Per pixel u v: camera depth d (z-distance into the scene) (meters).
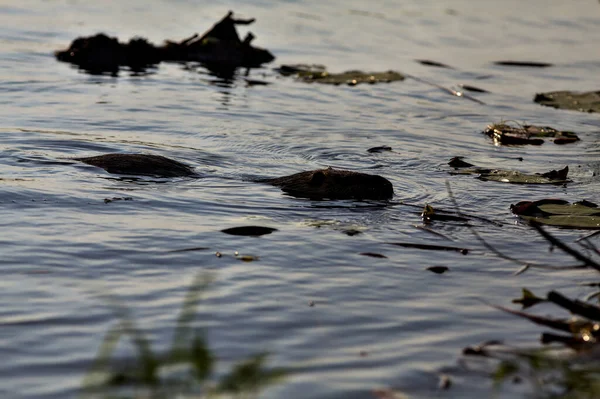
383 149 31.52
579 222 22.70
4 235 20.16
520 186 26.91
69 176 25.48
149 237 20.53
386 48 52.16
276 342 15.16
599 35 58.34
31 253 19.09
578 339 15.59
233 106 37.41
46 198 23.19
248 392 12.63
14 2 59.03
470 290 18.08
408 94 41.38
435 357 14.80
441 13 64.19
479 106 39.62
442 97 41.12
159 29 53.69
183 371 13.48
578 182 27.62
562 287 18.36
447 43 54.38
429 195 25.59
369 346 15.16
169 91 39.66
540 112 38.69
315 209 23.59
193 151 29.94
